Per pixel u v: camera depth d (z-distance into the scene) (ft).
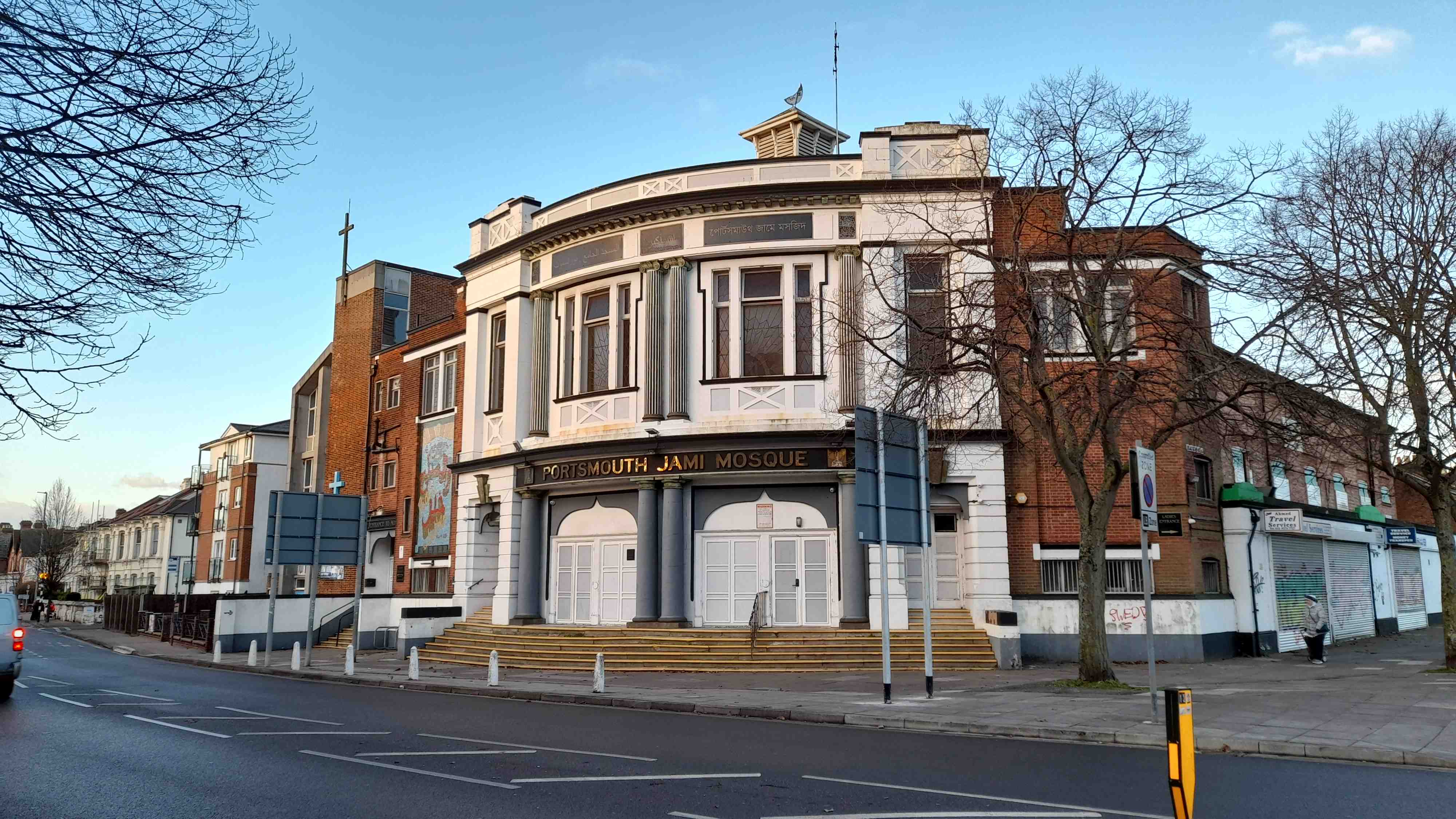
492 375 101.96
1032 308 58.90
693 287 86.69
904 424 56.13
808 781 32.01
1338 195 69.67
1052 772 33.68
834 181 83.20
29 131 25.46
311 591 84.48
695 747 39.96
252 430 195.42
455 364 114.83
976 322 66.18
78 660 97.76
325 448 151.84
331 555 85.05
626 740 42.09
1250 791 30.17
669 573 83.20
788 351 84.02
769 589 83.10
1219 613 80.69
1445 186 65.82
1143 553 45.19
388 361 129.90
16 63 25.31
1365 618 106.83
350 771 34.12
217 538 202.90
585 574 91.45
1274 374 61.77
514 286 98.32
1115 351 65.51
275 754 37.81
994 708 49.01
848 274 82.33
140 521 252.83
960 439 71.56
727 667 74.90
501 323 102.68
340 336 142.82
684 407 84.64
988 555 78.48
